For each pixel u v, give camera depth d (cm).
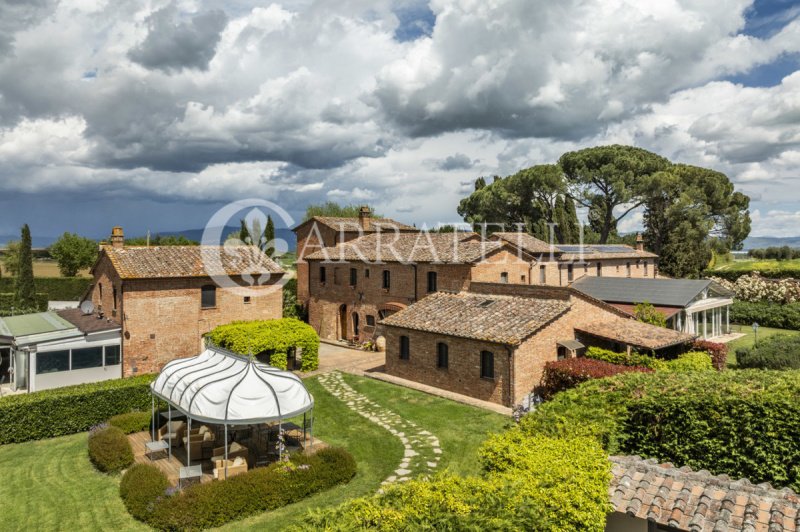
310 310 4600
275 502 1547
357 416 2339
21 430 2120
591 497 882
